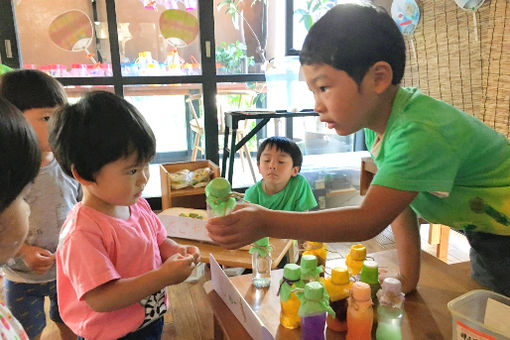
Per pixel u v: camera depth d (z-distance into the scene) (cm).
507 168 79
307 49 66
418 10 227
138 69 271
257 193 169
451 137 69
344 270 77
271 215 67
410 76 244
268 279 93
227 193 70
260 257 97
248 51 315
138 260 83
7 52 238
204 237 136
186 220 140
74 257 72
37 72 108
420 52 233
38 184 111
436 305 83
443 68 217
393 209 66
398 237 89
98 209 79
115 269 77
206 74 280
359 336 68
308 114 261
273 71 289
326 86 66
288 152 161
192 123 304
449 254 216
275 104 294
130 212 89
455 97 211
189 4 274
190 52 281
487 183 80
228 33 308
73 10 255
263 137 347
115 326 79
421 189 65
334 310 75
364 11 65
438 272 97
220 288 91
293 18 297
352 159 274
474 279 94
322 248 100
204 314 161
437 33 218
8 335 52
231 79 288
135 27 274
